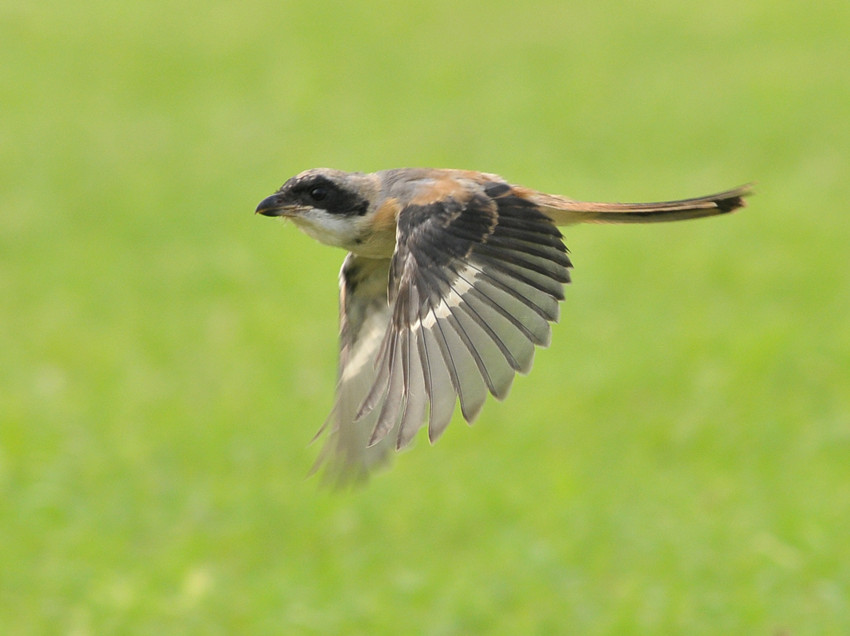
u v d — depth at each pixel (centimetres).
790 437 1323
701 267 1839
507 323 555
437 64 3111
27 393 1473
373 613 1030
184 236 2045
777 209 2095
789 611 1012
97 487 1251
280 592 1068
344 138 2577
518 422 1380
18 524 1169
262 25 3462
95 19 3506
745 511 1169
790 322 1623
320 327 1675
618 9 3531
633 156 2436
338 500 1214
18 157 2488
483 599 1042
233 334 1656
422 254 590
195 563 1121
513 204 599
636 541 1120
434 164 2380
